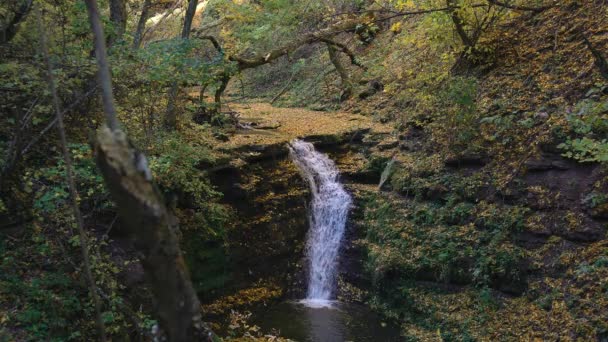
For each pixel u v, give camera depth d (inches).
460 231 275.9
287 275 323.6
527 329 222.1
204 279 275.6
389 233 304.7
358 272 315.0
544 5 344.8
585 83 271.1
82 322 196.2
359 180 356.8
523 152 274.2
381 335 264.4
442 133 326.0
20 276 200.5
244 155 319.6
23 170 221.6
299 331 267.7
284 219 329.1
